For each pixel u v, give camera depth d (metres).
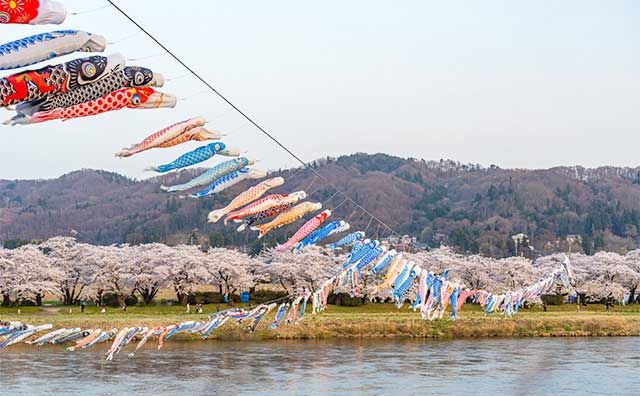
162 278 105.31
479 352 62.34
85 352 59.84
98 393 44.03
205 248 183.50
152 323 70.44
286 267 112.62
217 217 27.25
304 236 32.84
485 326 76.19
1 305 104.56
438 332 74.12
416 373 51.66
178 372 51.28
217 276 112.62
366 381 48.50
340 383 47.78
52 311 97.75
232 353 60.28
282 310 34.56
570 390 46.19
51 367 52.72
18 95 18.08
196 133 22.66
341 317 77.94
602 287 117.38
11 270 104.38
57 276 106.44
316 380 48.78
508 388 46.56
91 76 19.05
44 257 111.62
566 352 62.75
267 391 45.12
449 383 48.06
